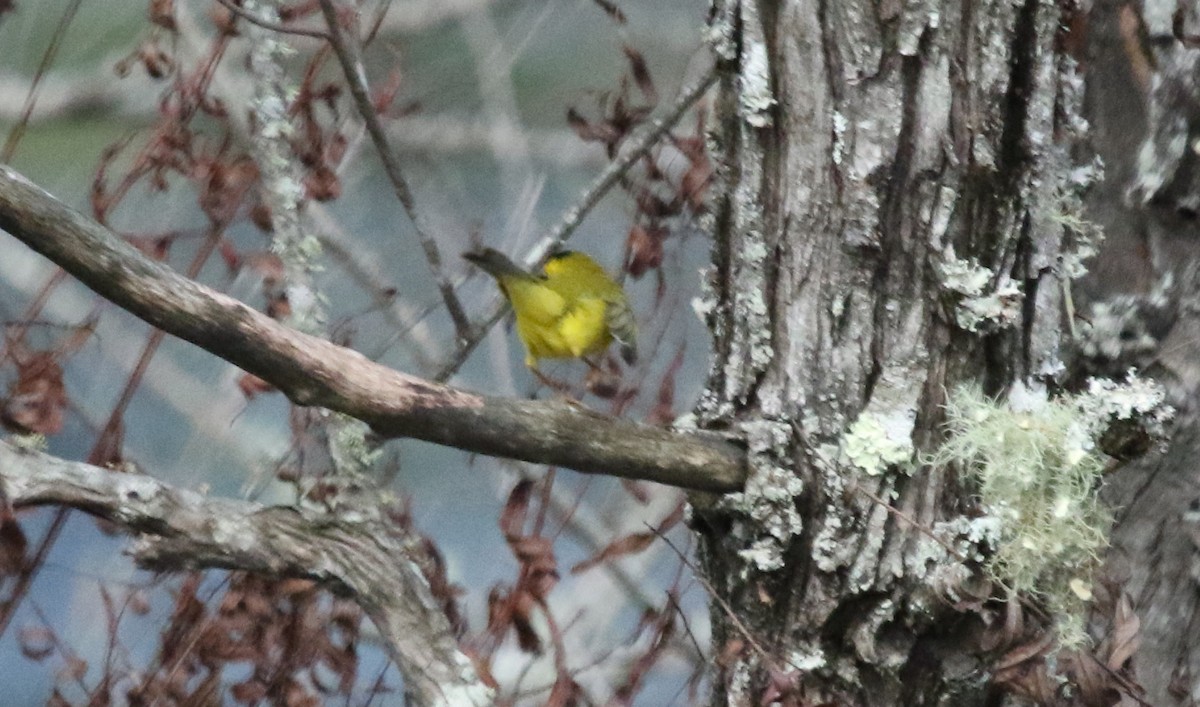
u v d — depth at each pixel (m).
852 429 9.05
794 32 9.05
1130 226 9.23
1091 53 9.25
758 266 9.07
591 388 9.38
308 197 9.38
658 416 9.41
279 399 11.11
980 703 9.05
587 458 9.02
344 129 9.68
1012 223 9.05
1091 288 9.24
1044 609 9.05
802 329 9.05
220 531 9.07
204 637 9.29
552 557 9.12
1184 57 9.23
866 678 9.06
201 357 12.62
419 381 8.99
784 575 9.06
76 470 9.05
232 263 9.41
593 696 9.59
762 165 9.07
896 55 9.04
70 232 8.94
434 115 12.93
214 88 9.72
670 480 9.05
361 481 9.22
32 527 11.02
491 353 9.95
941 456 9.05
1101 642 9.09
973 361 9.05
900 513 9.03
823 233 9.05
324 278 11.48
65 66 13.52
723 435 9.05
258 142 9.34
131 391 9.32
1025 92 9.04
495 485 10.36
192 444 11.03
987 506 9.05
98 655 9.91
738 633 9.08
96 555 11.29
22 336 9.35
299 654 9.29
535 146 13.53
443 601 9.27
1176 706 9.23
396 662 9.10
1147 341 9.23
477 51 12.57
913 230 9.04
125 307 8.95
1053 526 9.04
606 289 9.38
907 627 9.05
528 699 9.68
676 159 9.64
